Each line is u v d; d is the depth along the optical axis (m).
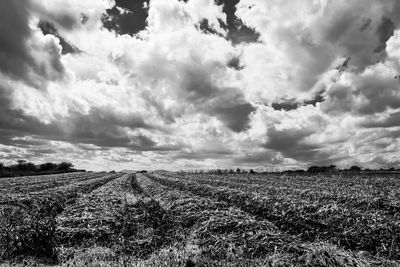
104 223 12.46
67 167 113.31
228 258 8.48
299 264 7.64
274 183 31.44
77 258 8.58
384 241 9.87
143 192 30.44
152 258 8.50
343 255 8.06
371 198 16.53
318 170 57.38
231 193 20.45
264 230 10.60
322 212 13.23
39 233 9.49
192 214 13.62
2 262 8.26
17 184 34.50
